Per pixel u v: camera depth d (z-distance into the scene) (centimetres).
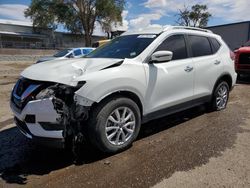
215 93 539
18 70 1723
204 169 314
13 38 5072
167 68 410
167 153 358
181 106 450
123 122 358
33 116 316
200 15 4862
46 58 1444
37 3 4378
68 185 288
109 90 329
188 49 462
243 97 724
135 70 365
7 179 304
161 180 293
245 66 973
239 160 335
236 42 3472
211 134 427
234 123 482
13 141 417
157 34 421
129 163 333
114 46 445
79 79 315
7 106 657
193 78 461
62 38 5316
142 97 376
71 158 350
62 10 4312
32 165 336
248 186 278
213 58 512
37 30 4906
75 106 311
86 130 333
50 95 307
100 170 318
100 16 4428
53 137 311
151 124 480
